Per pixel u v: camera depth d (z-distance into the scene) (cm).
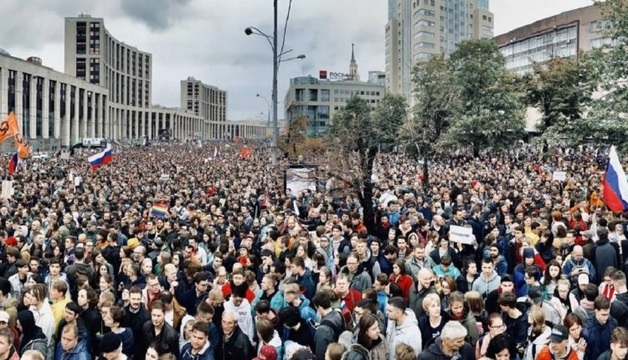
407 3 13388
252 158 6006
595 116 2298
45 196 2150
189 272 799
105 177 3195
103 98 13062
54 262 842
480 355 541
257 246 1135
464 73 4534
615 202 1061
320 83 13725
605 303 580
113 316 597
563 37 9281
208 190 2361
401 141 2617
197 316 604
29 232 1319
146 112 19462
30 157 4819
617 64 2255
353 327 644
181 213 1644
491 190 1983
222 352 595
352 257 802
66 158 5225
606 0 2334
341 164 1573
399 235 1091
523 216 1233
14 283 849
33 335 613
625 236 1077
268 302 671
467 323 607
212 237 1152
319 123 13625
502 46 11100
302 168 2072
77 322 613
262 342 580
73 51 16362
